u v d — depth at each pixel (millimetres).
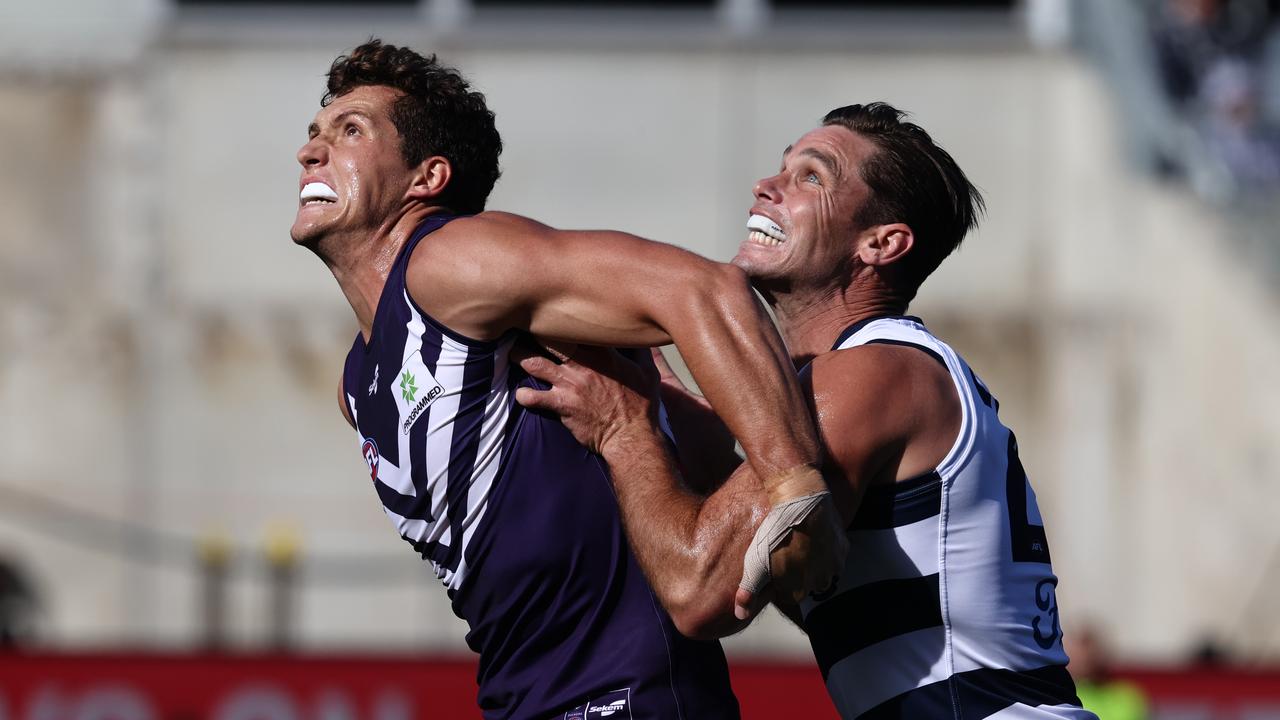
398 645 36562
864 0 38625
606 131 37906
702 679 9695
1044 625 9461
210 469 37219
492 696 9922
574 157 37781
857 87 37906
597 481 9438
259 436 37281
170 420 37344
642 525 8945
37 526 36969
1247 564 37000
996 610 9133
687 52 37938
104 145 37875
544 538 9375
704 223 37938
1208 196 37719
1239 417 37219
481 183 9984
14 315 37438
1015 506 9391
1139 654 36875
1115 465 37250
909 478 8969
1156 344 37500
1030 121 37844
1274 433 37156
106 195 37781
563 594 9461
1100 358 37406
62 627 36781
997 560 9172
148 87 37938
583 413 9305
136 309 37531
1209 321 37438
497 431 9367
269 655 22688
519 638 9680
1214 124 38656
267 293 37594
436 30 38062
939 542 9008
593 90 37906
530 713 9609
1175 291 37500
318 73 37938
